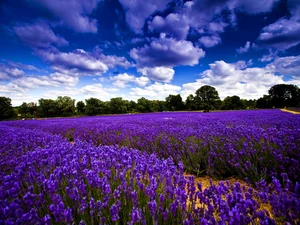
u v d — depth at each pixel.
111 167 2.54
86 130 8.52
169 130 6.35
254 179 2.85
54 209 1.40
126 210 1.73
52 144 4.31
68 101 60.59
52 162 2.64
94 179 1.91
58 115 58.38
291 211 1.36
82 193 1.82
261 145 3.50
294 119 8.46
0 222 1.25
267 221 1.18
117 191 1.77
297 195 1.46
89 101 53.88
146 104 65.88
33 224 1.35
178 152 4.21
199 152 3.86
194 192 1.92
